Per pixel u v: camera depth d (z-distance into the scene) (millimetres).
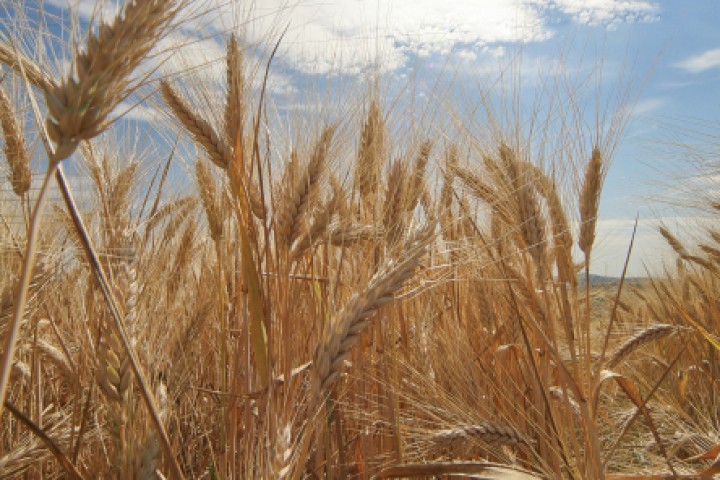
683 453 485
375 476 299
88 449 310
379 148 373
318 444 349
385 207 353
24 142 275
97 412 283
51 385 374
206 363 433
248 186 300
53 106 151
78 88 153
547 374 357
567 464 349
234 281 379
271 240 349
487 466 291
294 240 302
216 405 388
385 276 254
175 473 207
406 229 330
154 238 331
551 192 340
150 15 168
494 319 475
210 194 352
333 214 327
